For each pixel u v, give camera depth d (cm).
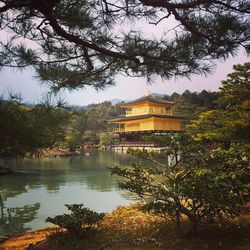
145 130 5106
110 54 421
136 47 409
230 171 518
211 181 481
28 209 1105
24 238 696
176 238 526
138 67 451
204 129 1619
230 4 375
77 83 460
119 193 1369
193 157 570
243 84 1565
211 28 391
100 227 631
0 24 366
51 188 1577
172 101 5609
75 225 574
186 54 409
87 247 539
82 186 1622
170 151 577
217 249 479
